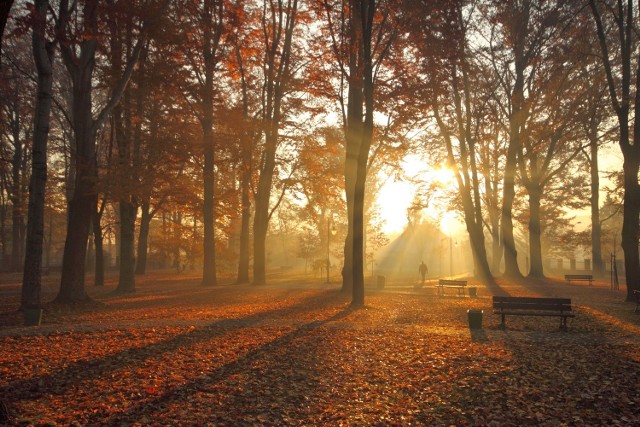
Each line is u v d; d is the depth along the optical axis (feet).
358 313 57.62
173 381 27.35
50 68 54.03
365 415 22.50
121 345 37.27
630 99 70.64
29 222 55.67
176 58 71.10
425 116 80.07
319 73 73.41
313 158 103.81
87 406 23.04
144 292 90.68
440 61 73.97
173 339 39.88
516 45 97.19
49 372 29.04
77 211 62.95
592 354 34.32
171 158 77.25
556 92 97.09
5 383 26.68
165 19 59.52
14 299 74.59
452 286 86.28
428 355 34.53
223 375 28.81
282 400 24.48
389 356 34.27
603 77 96.22
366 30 60.70
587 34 85.05
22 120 128.26
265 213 111.86
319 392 25.93
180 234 118.62
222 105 85.97
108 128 119.96
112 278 142.82
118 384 26.71
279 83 102.89
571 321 51.21
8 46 84.33
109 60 67.31
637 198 68.23
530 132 101.65
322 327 46.47
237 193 102.53
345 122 79.36
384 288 107.34
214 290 95.91
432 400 24.57
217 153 101.71
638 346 36.91
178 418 21.68
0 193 155.53
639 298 57.62
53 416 21.58
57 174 124.16
